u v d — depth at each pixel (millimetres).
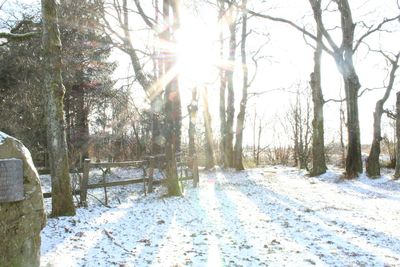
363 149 49312
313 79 24484
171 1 14836
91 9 16906
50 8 9836
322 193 16203
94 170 21438
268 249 7227
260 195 15547
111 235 8336
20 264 4902
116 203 13031
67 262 6426
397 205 12492
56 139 10039
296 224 9516
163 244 7668
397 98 19219
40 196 5227
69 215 10023
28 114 18953
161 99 21109
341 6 20859
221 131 32562
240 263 6398
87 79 21625
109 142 24875
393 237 8047
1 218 4750
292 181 21766
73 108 22422
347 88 21625
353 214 10891
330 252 7012
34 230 5117
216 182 21172
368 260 6516
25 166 5039
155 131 22250
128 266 6254
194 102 28656
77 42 17359
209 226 9367
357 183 19141
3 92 19859
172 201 13547
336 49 20609
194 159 18984
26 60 18906
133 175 20625
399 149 19062
